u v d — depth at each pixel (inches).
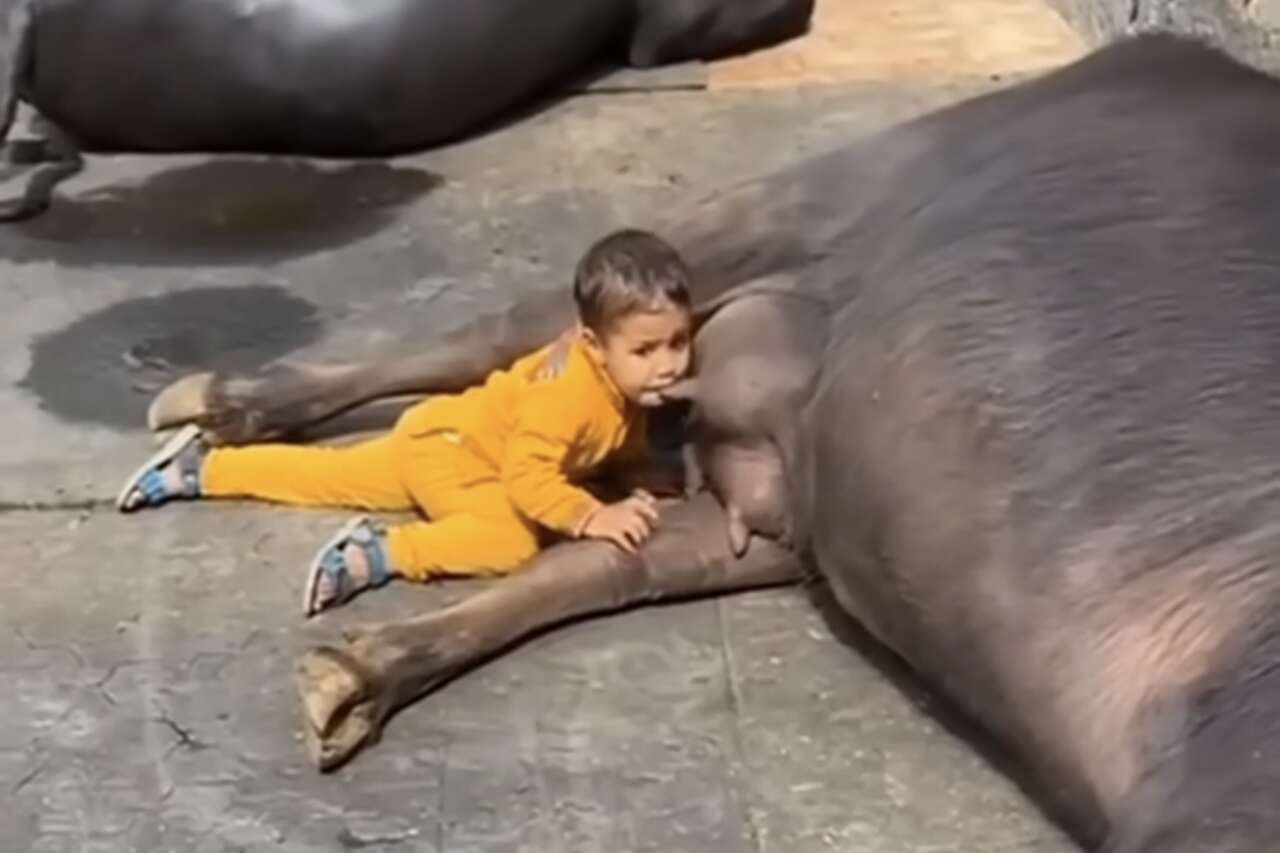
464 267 195.9
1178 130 127.2
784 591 147.0
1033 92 139.3
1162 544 109.0
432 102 222.1
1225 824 95.0
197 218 208.8
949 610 120.0
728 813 126.5
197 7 217.6
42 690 138.1
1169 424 112.1
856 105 232.2
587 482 153.4
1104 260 120.6
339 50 217.6
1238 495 107.9
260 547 152.7
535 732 133.7
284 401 160.2
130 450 164.9
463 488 148.5
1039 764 115.4
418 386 161.2
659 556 144.6
